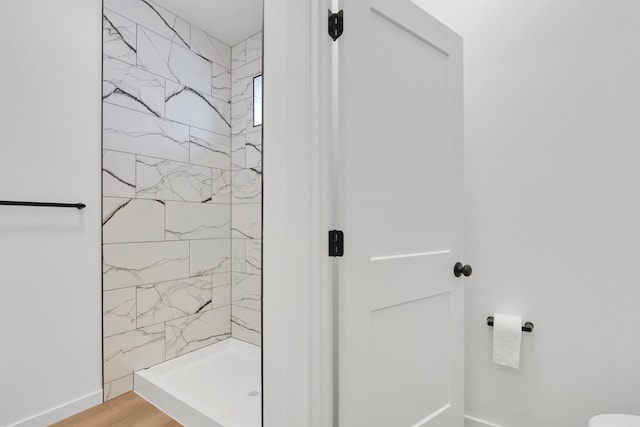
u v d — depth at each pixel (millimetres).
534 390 1441
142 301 2064
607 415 1094
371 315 1126
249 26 2412
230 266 2623
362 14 1091
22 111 1560
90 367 1813
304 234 1006
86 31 1806
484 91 1573
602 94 1304
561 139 1387
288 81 1032
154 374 2109
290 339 1017
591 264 1322
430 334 1347
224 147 2596
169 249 2223
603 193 1299
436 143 1372
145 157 2092
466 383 1624
